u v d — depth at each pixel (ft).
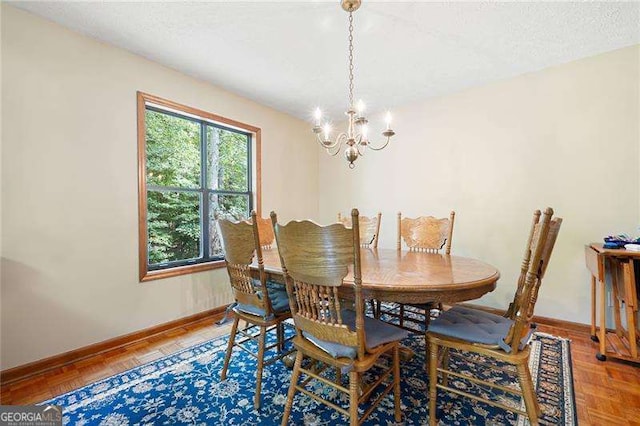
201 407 5.03
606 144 7.79
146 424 4.63
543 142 8.65
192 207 9.53
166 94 8.38
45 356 6.23
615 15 6.14
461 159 10.12
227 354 5.91
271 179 11.76
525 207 8.96
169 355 6.89
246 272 5.51
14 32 5.90
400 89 10.02
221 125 10.14
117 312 7.34
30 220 6.09
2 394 5.40
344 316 5.16
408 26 6.55
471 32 6.78
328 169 13.71
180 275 8.66
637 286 6.51
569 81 8.24
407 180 11.38
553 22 6.40
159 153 8.77
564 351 6.91
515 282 9.16
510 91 9.16
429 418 4.53
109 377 5.95
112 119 7.29
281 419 4.74
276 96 10.62
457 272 5.16
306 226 3.98
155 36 6.95
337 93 10.35
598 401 5.09
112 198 7.28
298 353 4.68
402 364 6.48
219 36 6.95
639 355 6.48
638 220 7.43
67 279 6.56
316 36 6.95
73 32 6.68
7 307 5.82
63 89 6.53
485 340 4.39
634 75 7.44
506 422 4.62
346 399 5.20
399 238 8.66
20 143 5.97
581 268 8.09
